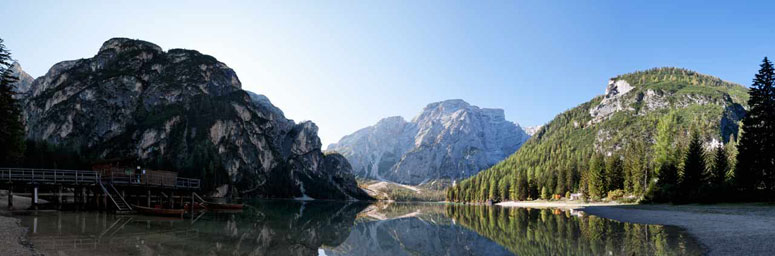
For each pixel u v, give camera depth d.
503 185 193.62
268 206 105.94
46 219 39.03
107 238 28.44
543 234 38.03
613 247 27.39
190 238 31.16
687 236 30.08
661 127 106.50
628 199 99.81
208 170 177.50
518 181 174.62
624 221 47.41
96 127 199.62
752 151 59.81
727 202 63.50
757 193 60.12
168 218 47.72
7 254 20.05
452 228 51.62
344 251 32.41
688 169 77.56
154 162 175.50
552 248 29.08
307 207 118.50
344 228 51.31
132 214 49.81
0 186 57.81
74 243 25.30
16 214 43.25
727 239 26.75
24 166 123.38
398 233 46.53
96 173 54.38
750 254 21.12
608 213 64.12
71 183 51.84
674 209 60.69
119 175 56.41
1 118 59.78
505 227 48.41
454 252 30.75
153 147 192.75
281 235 38.28
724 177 76.06
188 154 194.50
